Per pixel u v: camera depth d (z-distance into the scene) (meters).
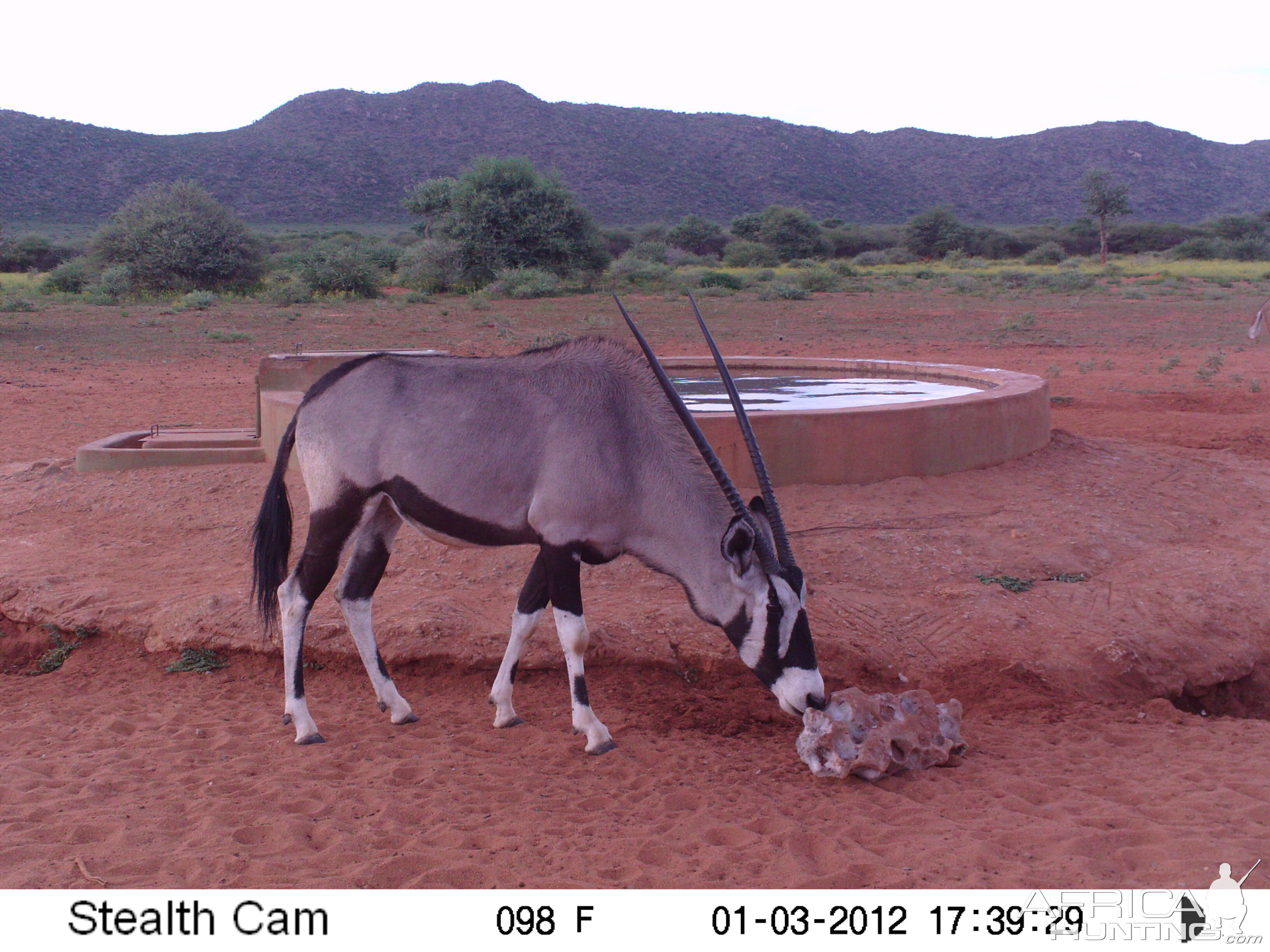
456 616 5.69
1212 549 7.25
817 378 11.45
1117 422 12.38
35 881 3.32
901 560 6.54
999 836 3.72
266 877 3.38
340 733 4.77
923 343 22.97
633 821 3.90
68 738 4.69
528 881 3.38
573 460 4.37
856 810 4.01
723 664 5.48
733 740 4.83
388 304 34.78
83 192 129.12
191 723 4.89
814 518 6.94
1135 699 5.54
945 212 75.88
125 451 8.67
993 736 4.91
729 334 25.14
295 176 143.75
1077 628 5.93
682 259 66.75
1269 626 6.16
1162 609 6.20
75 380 17.64
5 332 25.28
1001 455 8.23
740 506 4.20
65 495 8.18
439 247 40.38
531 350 4.74
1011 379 9.51
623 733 4.83
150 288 38.72
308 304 35.06
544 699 5.23
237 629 5.63
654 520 4.43
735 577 4.21
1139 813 3.94
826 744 4.27
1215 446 10.79
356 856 3.55
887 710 4.47
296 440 4.84
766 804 4.05
